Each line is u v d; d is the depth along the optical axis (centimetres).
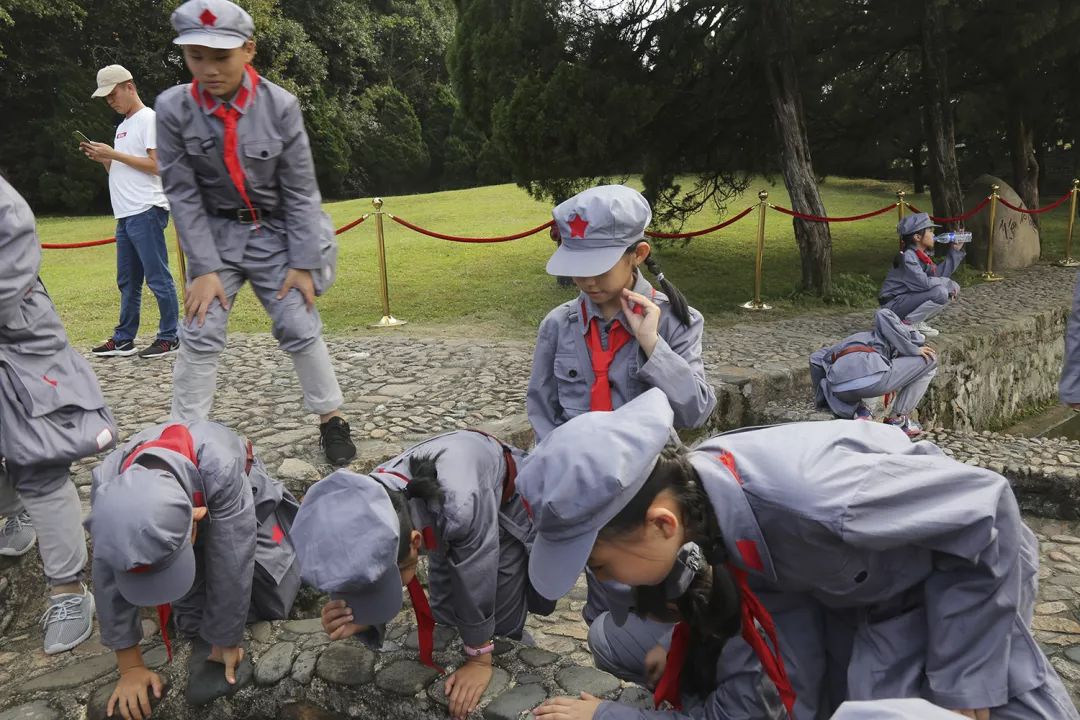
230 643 248
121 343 611
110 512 201
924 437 540
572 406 255
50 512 276
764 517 156
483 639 233
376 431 450
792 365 630
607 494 144
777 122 946
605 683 237
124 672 250
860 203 1853
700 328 256
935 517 150
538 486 151
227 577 238
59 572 283
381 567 184
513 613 252
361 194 2678
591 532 147
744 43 973
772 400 602
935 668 160
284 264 347
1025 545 174
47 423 264
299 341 355
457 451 234
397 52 2877
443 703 231
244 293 903
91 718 248
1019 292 1006
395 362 612
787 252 1273
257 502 273
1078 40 1036
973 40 1126
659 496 150
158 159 322
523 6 868
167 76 2138
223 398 511
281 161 331
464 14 960
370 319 793
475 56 923
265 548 274
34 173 2088
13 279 251
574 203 231
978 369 768
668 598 170
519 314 813
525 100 887
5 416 261
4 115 2105
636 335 235
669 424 155
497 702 229
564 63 877
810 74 1070
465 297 897
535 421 266
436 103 2858
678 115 1016
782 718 185
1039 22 969
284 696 249
